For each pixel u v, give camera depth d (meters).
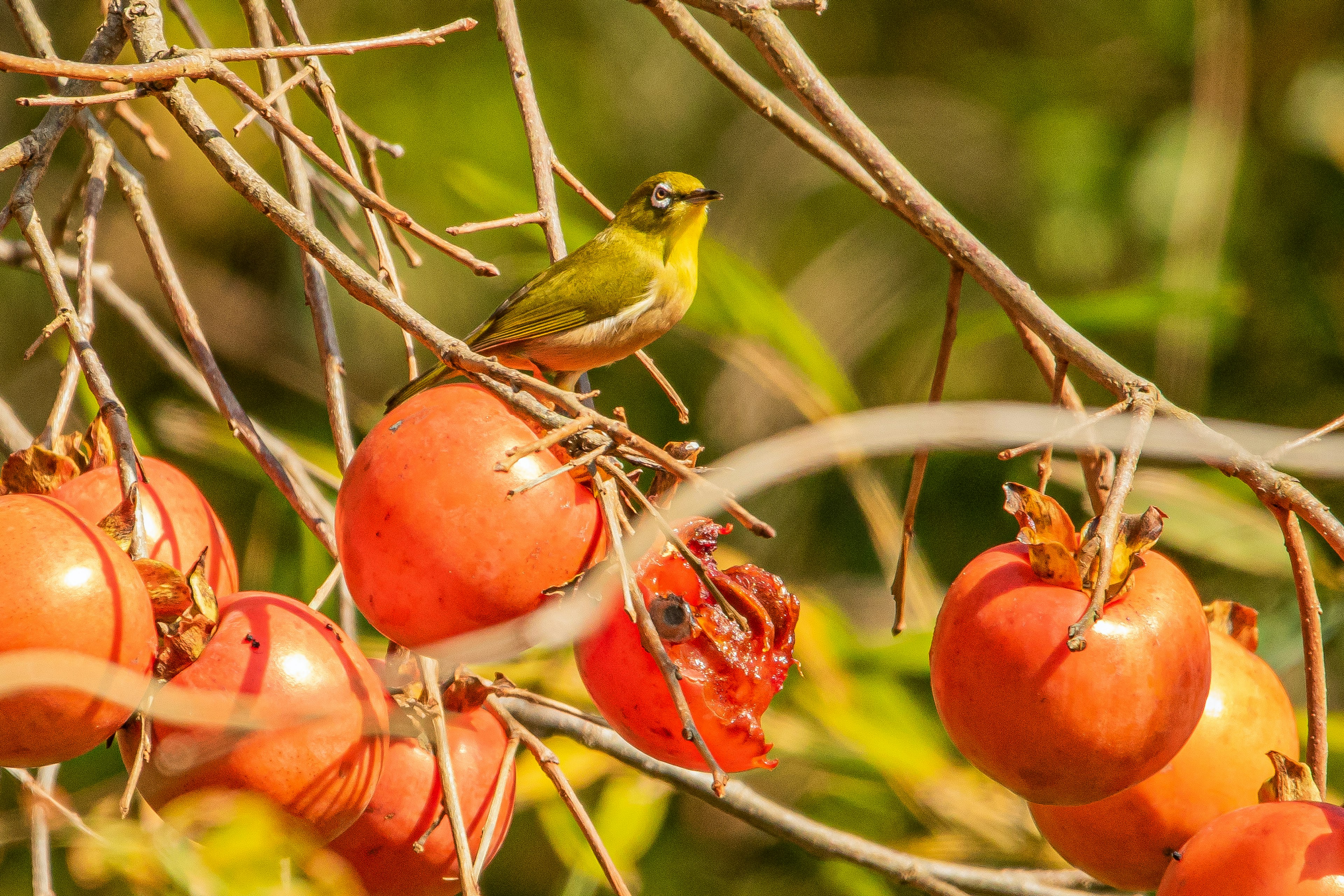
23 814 5.53
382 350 14.98
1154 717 4.29
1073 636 4.02
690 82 16.58
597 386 14.52
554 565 4.23
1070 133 15.66
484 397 4.43
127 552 4.38
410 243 14.62
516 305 8.22
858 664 8.28
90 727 4.15
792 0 5.23
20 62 3.96
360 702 4.49
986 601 4.45
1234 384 13.63
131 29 5.18
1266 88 14.60
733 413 14.39
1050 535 4.52
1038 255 15.32
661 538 4.47
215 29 14.52
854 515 13.19
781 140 16.41
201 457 10.01
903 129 16.52
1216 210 12.68
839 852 6.86
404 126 15.17
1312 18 14.55
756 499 13.26
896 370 15.02
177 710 4.13
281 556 10.54
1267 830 4.40
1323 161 14.24
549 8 16.28
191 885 4.23
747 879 11.91
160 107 14.74
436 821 4.91
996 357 14.90
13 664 3.74
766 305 8.73
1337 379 13.55
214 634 4.42
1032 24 17.05
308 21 15.49
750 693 4.38
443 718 4.48
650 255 8.45
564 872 12.52
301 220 4.37
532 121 6.25
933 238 4.98
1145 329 13.23
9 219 4.97
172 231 15.05
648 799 8.30
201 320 14.66
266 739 4.32
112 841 4.39
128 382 14.20
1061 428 4.54
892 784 8.25
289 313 14.98
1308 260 14.04
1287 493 4.43
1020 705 4.31
